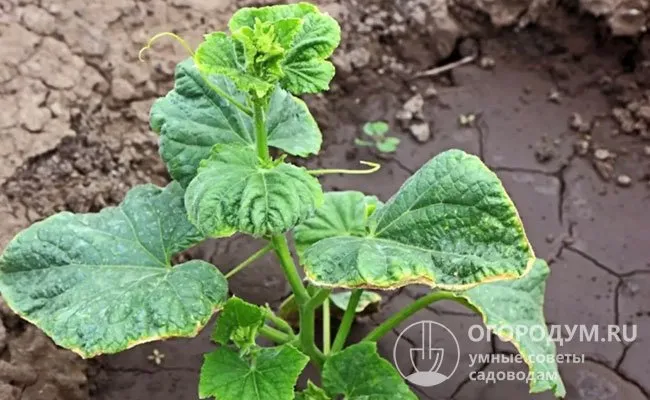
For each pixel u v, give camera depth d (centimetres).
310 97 113
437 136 113
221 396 81
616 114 114
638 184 111
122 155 105
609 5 115
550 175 111
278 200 75
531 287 91
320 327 102
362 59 116
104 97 108
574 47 118
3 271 82
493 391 98
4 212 99
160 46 111
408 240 78
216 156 78
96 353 77
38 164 102
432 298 89
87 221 84
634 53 117
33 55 106
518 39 118
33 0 109
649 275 105
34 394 93
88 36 109
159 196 86
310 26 77
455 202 77
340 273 76
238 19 78
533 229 108
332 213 88
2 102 104
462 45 118
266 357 82
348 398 86
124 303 79
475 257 76
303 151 85
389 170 111
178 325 78
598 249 107
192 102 85
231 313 82
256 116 78
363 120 114
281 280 103
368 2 118
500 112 115
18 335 94
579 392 98
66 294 81
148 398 96
